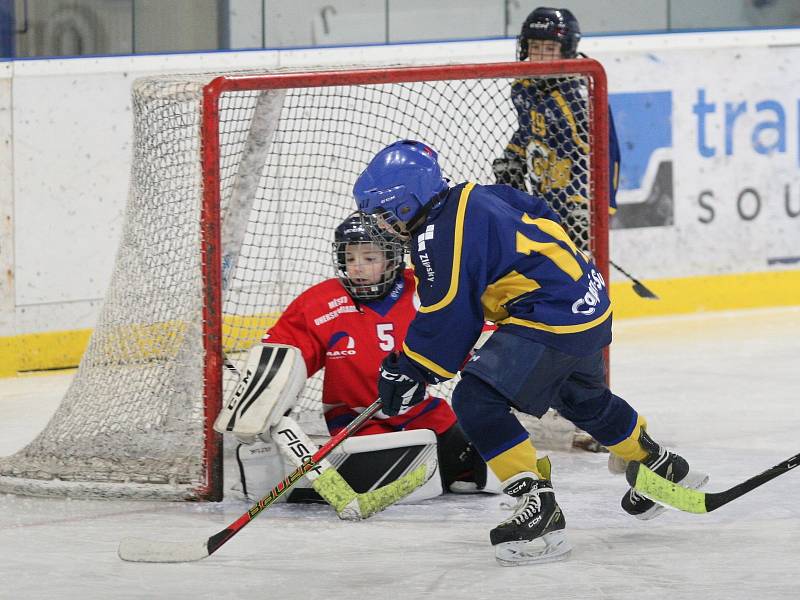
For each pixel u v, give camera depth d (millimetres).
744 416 14539
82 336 18516
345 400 11375
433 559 9391
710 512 10562
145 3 18938
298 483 10898
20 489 11445
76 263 18406
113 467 11633
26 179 18000
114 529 10391
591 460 12594
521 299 9180
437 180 9227
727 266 22375
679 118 21859
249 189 13352
